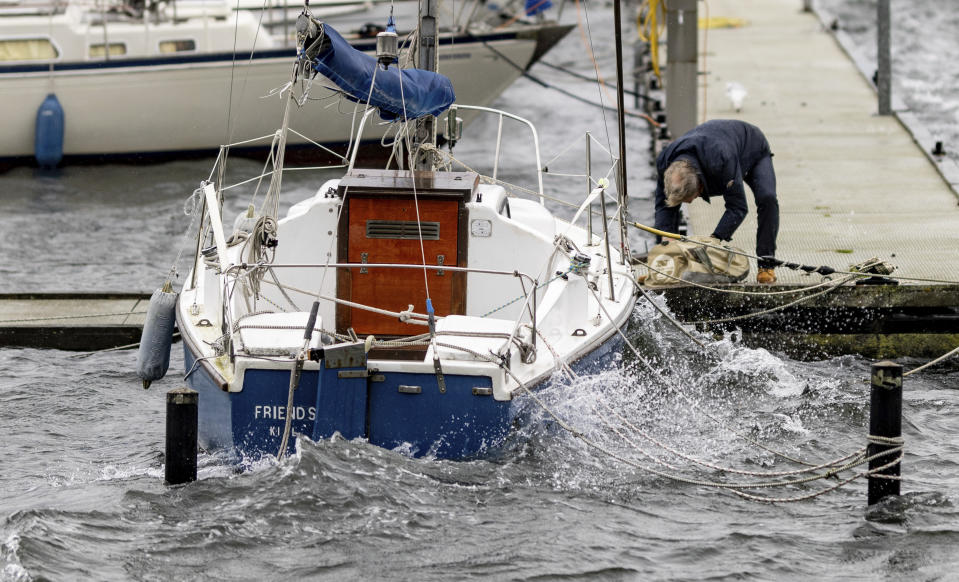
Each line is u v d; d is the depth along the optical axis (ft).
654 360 116.16
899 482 78.48
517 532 72.90
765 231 126.62
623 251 108.78
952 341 126.11
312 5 276.41
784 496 81.46
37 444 96.17
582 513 76.38
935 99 266.57
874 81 249.75
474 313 99.19
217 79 239.50
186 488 77.87
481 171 219.41
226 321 86.53
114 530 72.23
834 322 126.11
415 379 79.82
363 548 70.03
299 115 236.63
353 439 79.97
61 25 239.50
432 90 93.30
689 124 199.82
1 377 116.47
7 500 79.71
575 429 86.17
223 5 249.55
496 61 247.09
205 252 96.37
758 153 127.03
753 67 276.41
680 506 78.89
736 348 121.60
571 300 93.09
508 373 80.74
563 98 280.31
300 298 99.96
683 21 197.16
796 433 95.45
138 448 95.71
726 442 92.38
